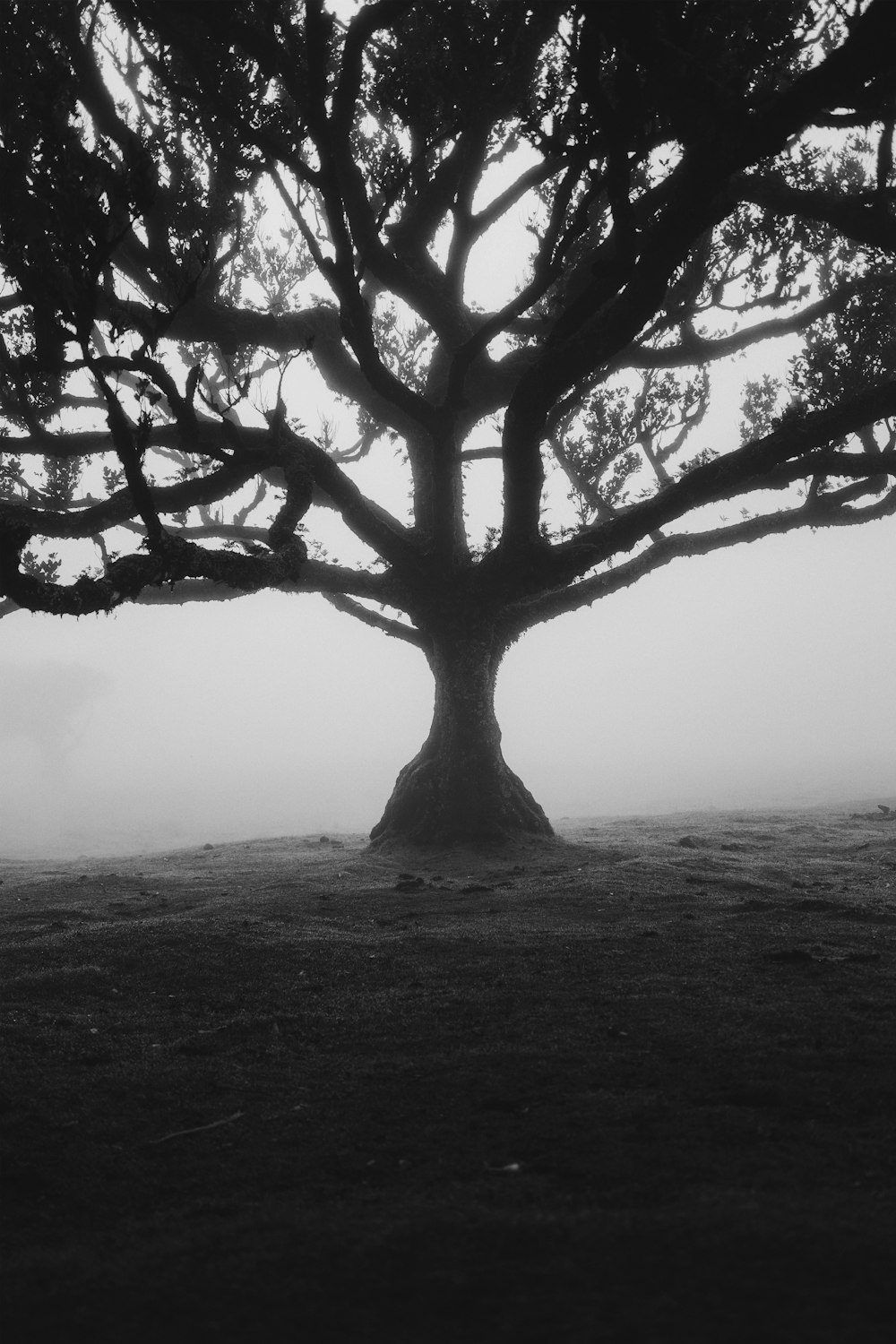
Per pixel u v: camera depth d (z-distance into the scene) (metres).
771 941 9.90
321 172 14.05
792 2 13.22
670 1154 4.66
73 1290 3.57
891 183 16.70
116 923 12.41
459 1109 5.61
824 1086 5.58
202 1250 3.86
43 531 17.59
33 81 12.07
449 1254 3.50
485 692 18.73
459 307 18.05
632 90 12.27
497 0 14.84
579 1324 2.93
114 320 12.52
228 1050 7.25
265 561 14.80
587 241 18.67
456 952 10.01
